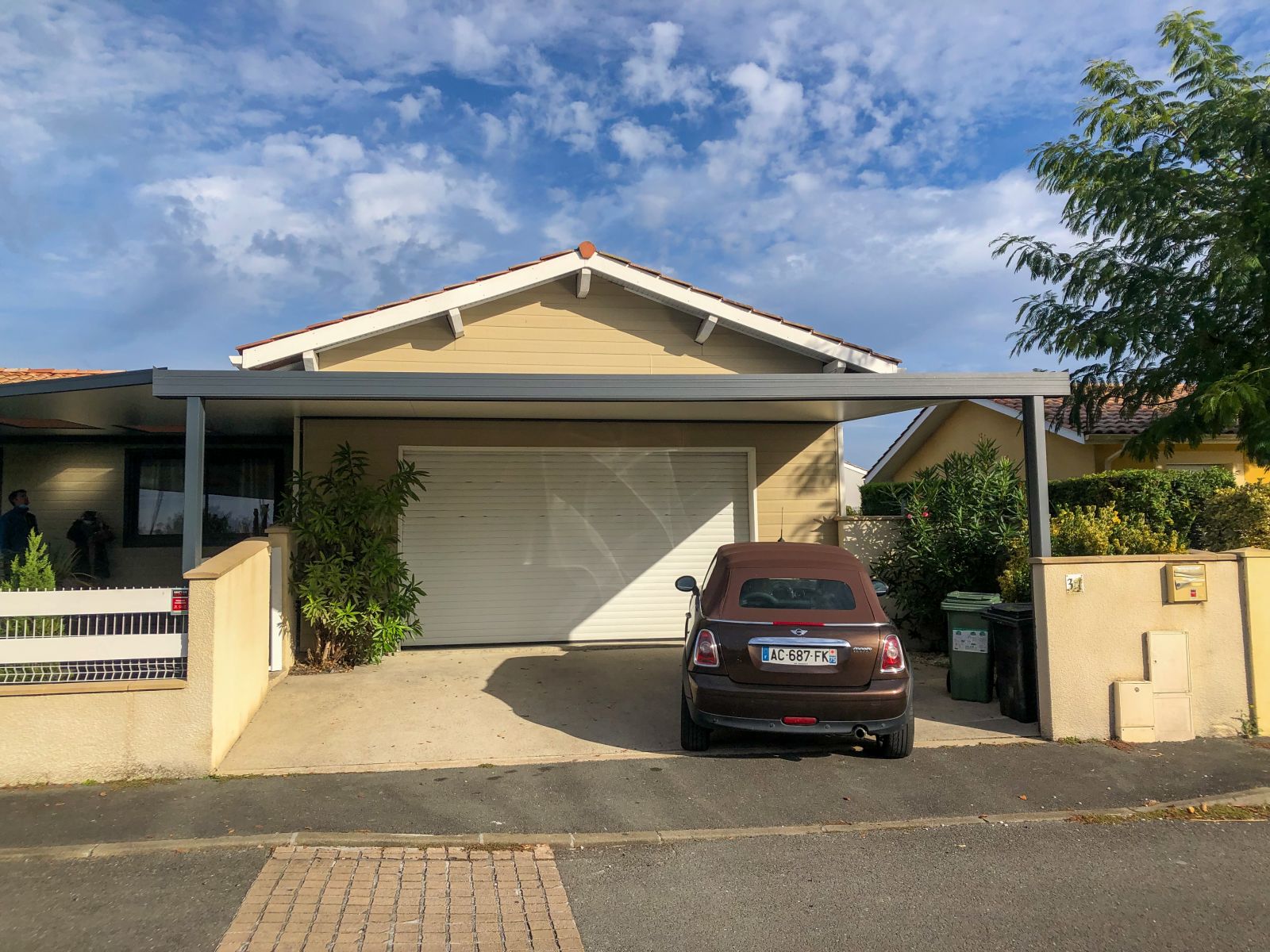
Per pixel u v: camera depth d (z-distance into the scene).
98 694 5.77
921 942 3.89
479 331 10.09
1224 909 4.23
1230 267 9.28
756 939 3.91
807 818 5.35
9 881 4.36
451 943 3.83
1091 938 3.94
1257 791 5.82
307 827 5.05
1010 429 15.95
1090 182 10.70
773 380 7.22
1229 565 7.12
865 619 6.29
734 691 6.05
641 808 5.47
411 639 10.47
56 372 12.53
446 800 5.56
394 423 10.43
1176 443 12.14
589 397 7.04
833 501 11.36
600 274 10.07
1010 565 8.82
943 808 5.52
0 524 10.48
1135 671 6.96
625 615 10.97
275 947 3.76
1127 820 5.39
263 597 7.77
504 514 10.78
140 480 11.75
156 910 4.08
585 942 3.88
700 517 11.20
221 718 6.14
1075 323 11.05
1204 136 10.19
